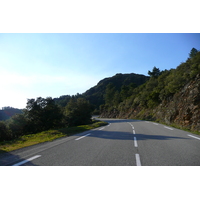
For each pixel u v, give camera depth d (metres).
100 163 5.48
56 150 7.54
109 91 102.06
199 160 5.60
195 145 7.96
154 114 34.84
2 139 24.30
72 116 40.00
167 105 29.06
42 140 11.15
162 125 20.08
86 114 40.88
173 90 26.58
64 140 10.58
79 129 17.55
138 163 5.40
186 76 23.47
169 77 33.97
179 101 21.97
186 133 12.34
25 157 6.51
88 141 9.77
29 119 30.00
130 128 17.27
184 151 6.78
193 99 17.81
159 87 38.06
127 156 6.18
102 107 99.38
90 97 144.75
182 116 18.86
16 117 28.55
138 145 8.12
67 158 6.14
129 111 58.25
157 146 7.79
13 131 27.31
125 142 9.04
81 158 6.07
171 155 6.20
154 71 70.25
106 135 12.29
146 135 11.62
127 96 80.75
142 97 47.25
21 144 10.05
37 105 30.09
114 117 72.94
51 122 30.78
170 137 10.47
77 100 43.56
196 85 19.06
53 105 31.78
